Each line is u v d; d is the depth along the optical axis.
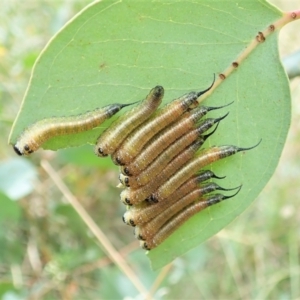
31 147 0.11
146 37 0.11
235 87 0.12
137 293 0.18
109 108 0.11
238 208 0.12
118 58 0.11
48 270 0.20
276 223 0.22
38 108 0.11
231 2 0.11
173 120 0.12
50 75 0.11
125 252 0.20
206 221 0.12
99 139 0.12
